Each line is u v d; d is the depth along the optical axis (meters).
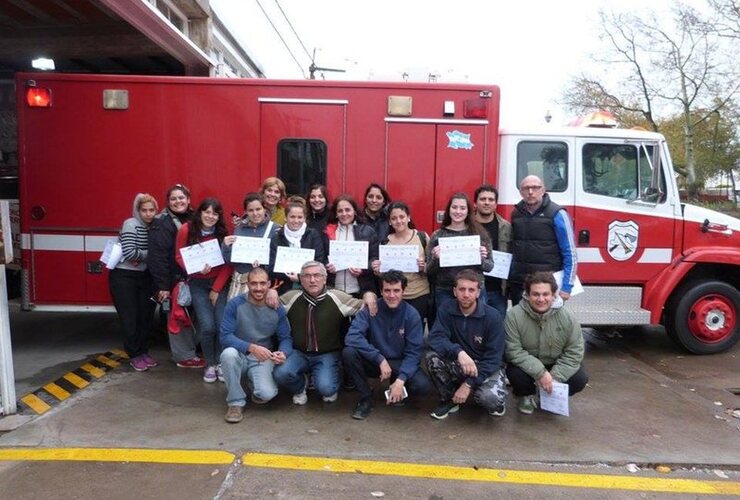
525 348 4.34
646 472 3.60
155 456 3.65
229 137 5.67
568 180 5.97
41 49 6.73
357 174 5.71
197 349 6.07
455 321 4.30
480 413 4.46
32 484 3.30
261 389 4.36
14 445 3.78
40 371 5.45
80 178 5.64
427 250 4.75
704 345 6.38
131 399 4.67
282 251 4.73
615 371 5.70
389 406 4.59
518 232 4.91
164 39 6.44
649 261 6.10
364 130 5.68
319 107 5.66
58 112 5.59
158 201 5.68
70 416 4.29
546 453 3.80
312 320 4.44
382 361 4.26
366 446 3.85
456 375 4.29
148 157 5.66
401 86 5.64
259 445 3.83
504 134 5.94
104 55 6.96
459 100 5.67
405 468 3.56
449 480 3.43
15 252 5.89
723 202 39.75
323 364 4.55
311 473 3.47
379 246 4.74
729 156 35.16
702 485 3.45
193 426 4.14
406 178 5.71
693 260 6.06
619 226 6.03
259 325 4.42
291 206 4.79
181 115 5.64
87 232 5.68
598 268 6.05
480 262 4.51
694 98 30.11
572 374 4.28
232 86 5.64
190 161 5.68
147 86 5.61
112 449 3.74
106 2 5.08
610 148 6.02
